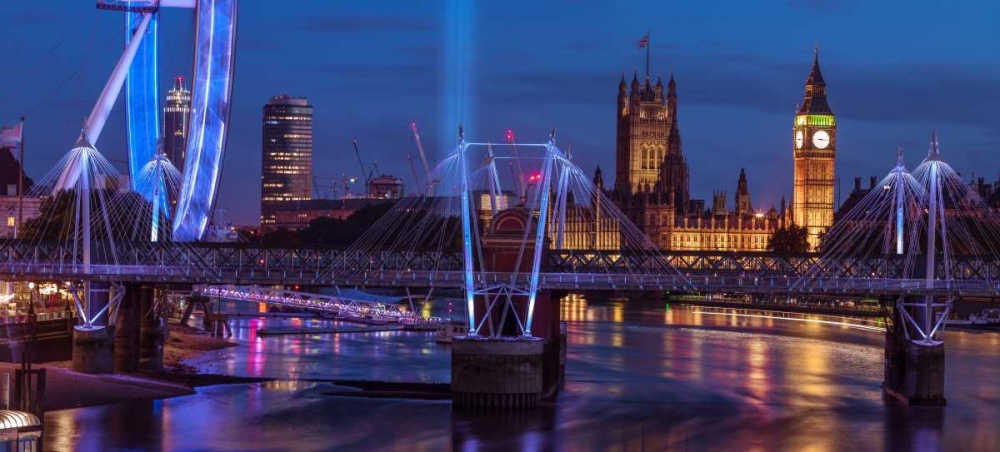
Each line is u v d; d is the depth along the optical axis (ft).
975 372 622.54
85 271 552.82
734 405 515.91
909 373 521.24
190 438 439.22
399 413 485.97
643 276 549.54
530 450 429.79
